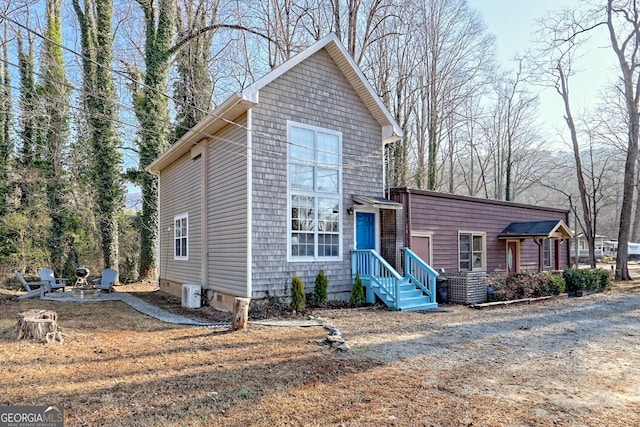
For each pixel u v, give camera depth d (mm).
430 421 3596
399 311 9586
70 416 3611
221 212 10188
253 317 8469
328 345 6164
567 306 10844
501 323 8266
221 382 4512
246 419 3602
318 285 9703
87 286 14312
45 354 5484
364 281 10508
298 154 9844
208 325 7828
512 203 16016
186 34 18375
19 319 6289
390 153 24062
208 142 11148
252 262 8883
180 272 12953
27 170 16688
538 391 4371
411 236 11953
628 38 18484
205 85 18844
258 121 9172
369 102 11188
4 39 16562
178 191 13562
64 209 16828
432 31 24062
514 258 16297
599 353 5984
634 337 7062
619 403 4059
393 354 5789
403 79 23328
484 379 4750
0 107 16438
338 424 3525
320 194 10188
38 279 15719
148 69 16453
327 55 10586
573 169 32531
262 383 4492
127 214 22312
